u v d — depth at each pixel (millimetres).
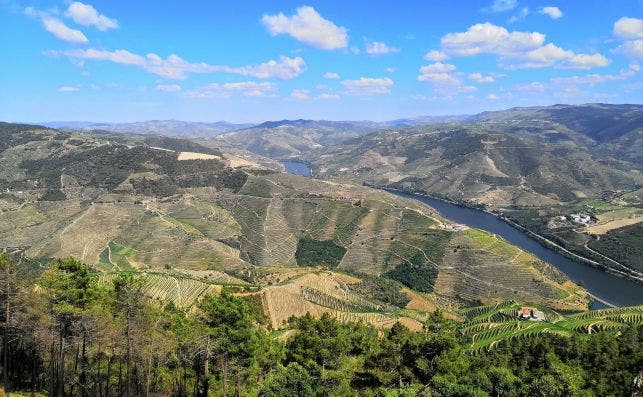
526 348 118125
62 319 69812
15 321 68062
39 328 69688
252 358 73750
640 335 131250
